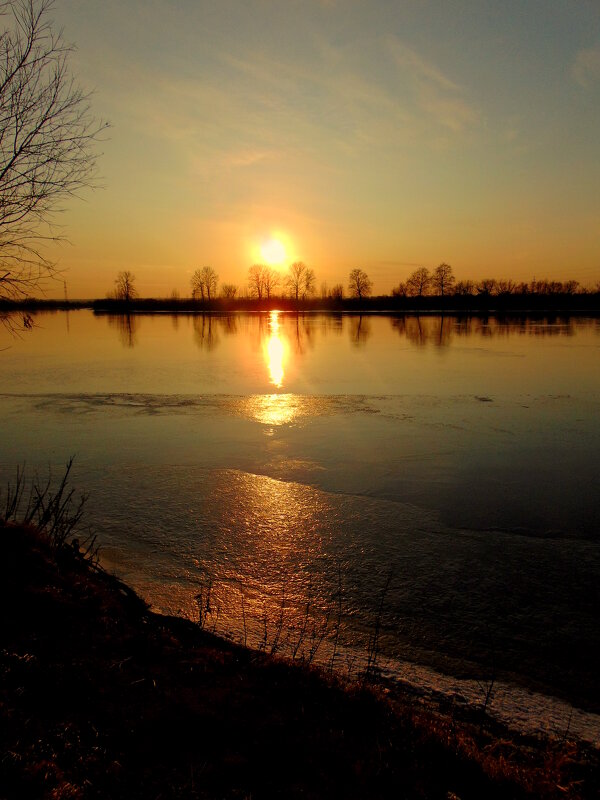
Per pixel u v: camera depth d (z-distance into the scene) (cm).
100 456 1363
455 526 970
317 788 350
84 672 450
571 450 1408
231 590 762
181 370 2808
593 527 964
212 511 1027
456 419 1748
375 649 612
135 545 887
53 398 2095
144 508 1038
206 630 649
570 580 795
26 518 830
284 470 1259
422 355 3388
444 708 530
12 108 723
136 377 2589
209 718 415
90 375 2645
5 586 571
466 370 2764
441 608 725
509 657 629
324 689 501
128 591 732
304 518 1000
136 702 423
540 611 720
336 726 437
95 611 597
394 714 475
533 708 543
